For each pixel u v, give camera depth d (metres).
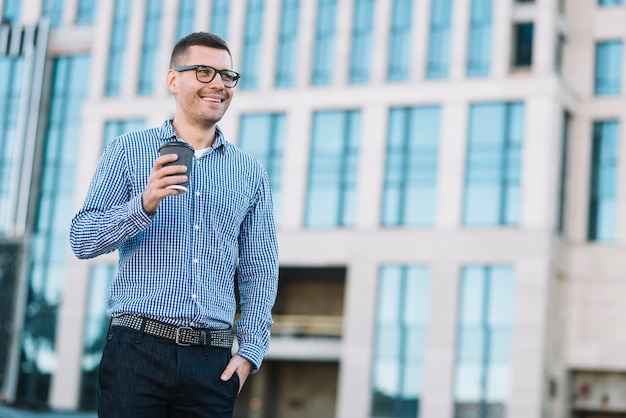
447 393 57.34
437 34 60.38
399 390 58.16
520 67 59.75
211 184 6.80
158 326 6.57
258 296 7.06
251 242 7.09
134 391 6.53
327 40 62.25
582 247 60.00
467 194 58.62
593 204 60.47
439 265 58.41
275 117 62.16
